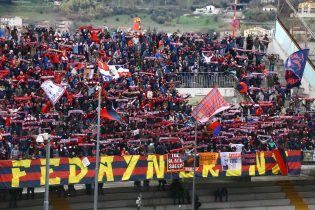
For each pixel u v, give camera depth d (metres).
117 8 197.38
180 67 133.00
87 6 191.62
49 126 111.69
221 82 134.62
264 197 123.12
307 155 118.69
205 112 108.50
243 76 133.62
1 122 110.75
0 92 116.19
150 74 127.75
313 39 141.25
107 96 119.25
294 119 123.38
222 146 116.38
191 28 195.00
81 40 131.75
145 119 117.12
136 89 122.62
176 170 112.56
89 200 115.06
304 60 124.56
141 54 132.62
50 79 117.69
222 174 114.62
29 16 177.88
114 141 112.69
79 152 109.94
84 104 117.06
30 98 114.94
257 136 119.44
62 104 115.94
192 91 132.75
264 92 130.50
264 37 142.12
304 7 163.62
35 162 105.94
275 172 116.94
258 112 123.94
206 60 134.50
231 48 137.88
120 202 115.06
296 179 130.12
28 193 112.69
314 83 137.38
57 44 128.75
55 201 113.44
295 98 129.75
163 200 117.12
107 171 109.44
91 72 119.75
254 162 115.94
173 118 120.00
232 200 121.00
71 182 107.50
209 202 119.69
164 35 137.00
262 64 137.00
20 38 128.88
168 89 127.31
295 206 123.06
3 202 111.00
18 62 121.19
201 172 113.56
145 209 114.75
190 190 120.62
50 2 189.75
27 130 110.12
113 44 132.00
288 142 119.88
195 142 109.00
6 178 104.56
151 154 112.38
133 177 110.62
